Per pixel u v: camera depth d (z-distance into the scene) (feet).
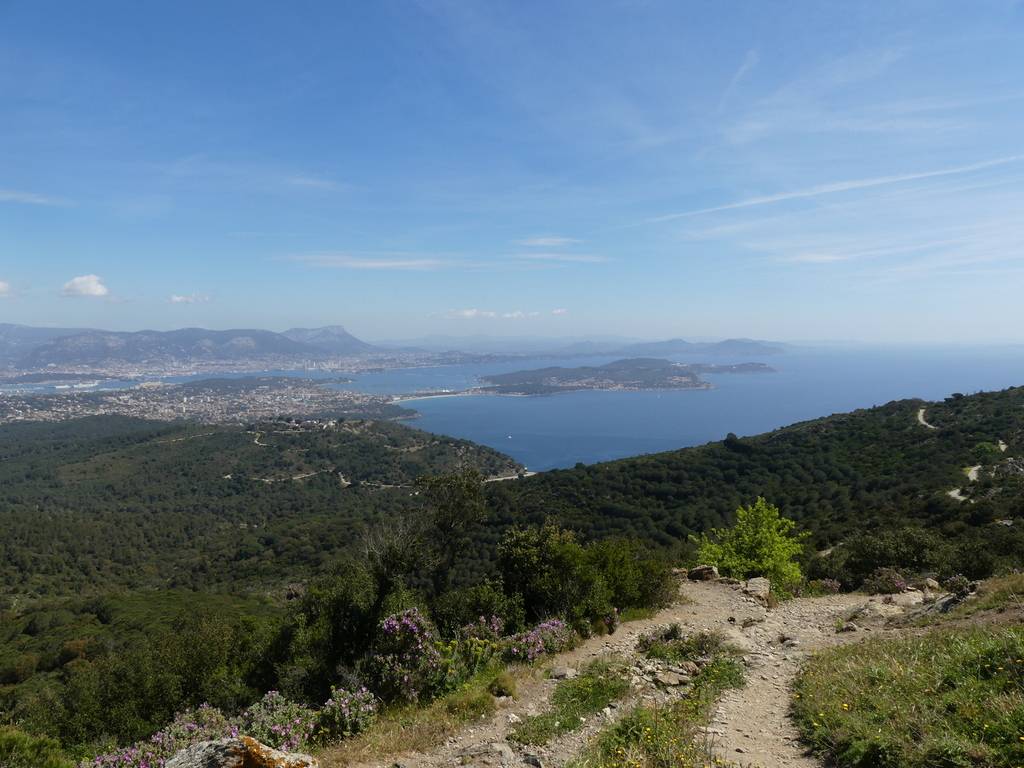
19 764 19.85
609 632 39.34
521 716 24.39
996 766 14.37
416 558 46.93
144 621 124.98
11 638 139.03
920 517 106.63
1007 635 22.63
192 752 15.88
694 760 18.13
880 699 20.36
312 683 34.42
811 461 168.04
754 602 48.06
